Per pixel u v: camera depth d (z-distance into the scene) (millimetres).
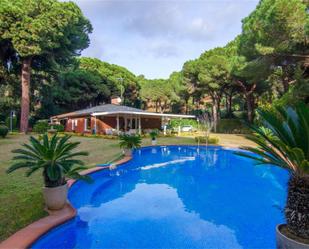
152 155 13875
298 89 12617
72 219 4223
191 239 4066
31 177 6578
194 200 6102
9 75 27172
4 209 4336
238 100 37281
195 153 14555
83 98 36531
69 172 4652
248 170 9992
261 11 12953
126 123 24828
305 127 2785
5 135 18172
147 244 3850
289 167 3014
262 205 5762
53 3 22594
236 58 19719
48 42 21797
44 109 33562
